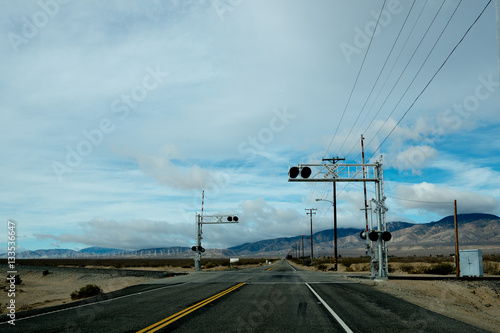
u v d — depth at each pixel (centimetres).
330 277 3148
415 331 921
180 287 2211
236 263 9119
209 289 2052
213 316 1125
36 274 5850
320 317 1114
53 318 1148
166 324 997
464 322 1084
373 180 2738
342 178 2708
